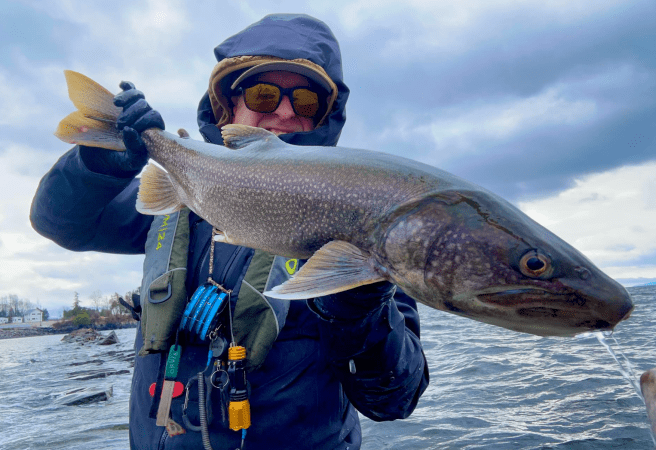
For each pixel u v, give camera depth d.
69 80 0.60
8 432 1.64
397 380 0.52
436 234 0.38
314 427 0.54
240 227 0.52
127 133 0.59
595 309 0.34
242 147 0.55
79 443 1.42
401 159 0.45
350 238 0.43
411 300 0.65
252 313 0.52
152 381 0.56
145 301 0.56
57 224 0.64
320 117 0.76
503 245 0.37
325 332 0.50
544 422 1.26
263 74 0.73
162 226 0.62
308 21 0.76
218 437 0.50
